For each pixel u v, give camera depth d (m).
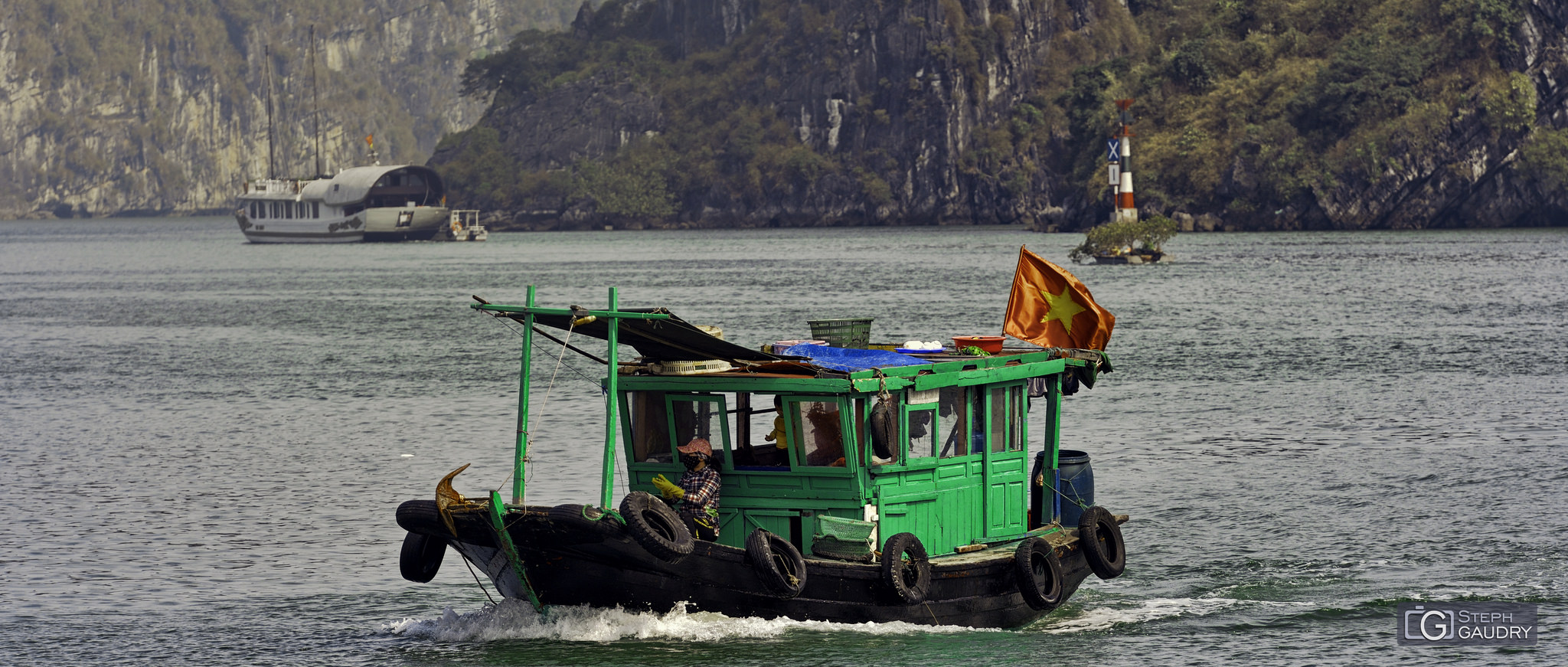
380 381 168.25
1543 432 114.12
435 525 59.59
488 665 59.03
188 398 155.00
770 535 58.47
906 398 60.28
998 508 64.94
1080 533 65.88
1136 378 154.38
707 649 59.53
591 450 113.19
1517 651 60.47
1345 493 92.25
